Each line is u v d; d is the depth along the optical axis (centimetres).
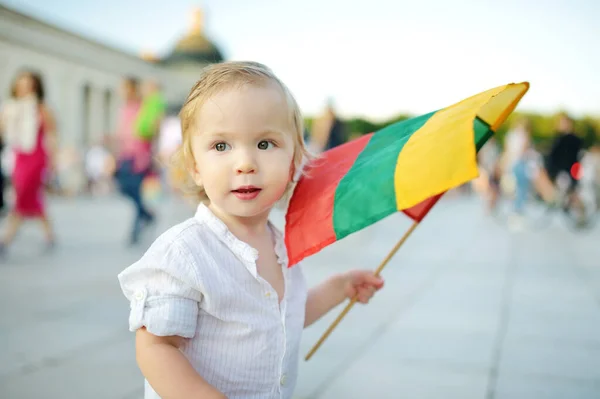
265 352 136
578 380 279
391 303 424
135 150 682
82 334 334
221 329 133
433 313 397
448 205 1808
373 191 124
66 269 525
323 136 809
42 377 269
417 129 135
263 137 134
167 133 752
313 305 169
